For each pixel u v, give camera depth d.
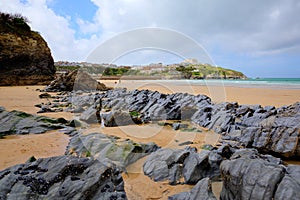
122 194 3.14
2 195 2.80
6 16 28.64
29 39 29.36
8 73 26.61
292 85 31.94
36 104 12.84
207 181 3.36
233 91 21.27
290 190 2.50
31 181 3.06
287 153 5.19
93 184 3.08
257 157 3.95
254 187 2.72
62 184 3.05
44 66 30.94
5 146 5.39
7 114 7.30
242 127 7.42
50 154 4.98
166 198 3.39
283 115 6.29
